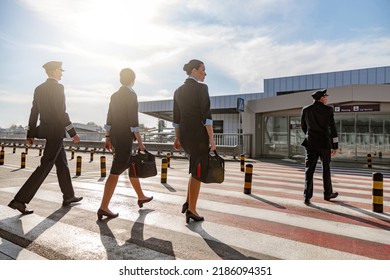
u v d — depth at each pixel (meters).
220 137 19.78
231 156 18.97
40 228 3.71
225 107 34.56
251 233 3.62
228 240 3.38
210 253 3.03
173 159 16.64
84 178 8.10
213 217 4.28
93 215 4.28
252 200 5.46
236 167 12.21
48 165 4.36
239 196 5.82
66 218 4.12
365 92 15.02
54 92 4.30
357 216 4.43
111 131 4.17
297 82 32.06
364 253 3.08
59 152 4.75
